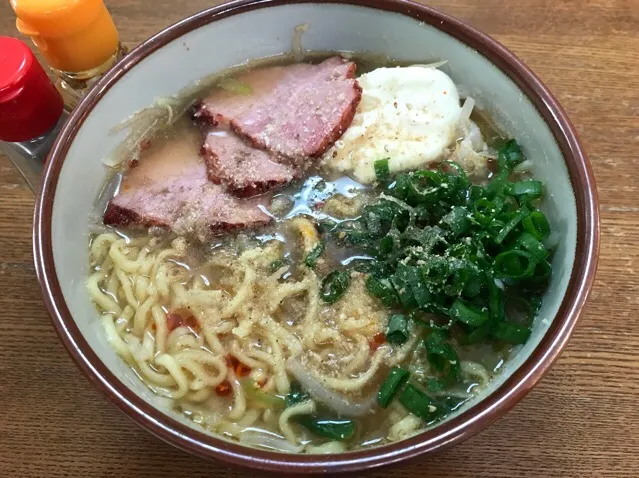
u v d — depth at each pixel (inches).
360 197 10.1
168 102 10.7
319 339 8.9
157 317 9.3
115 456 8.7
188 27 10.2
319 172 10.4
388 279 9.1
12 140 9.7
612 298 9.8
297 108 10.7
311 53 11.4
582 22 12.4
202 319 9.2
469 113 10.7
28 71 9.2
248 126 10.6
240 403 8.7
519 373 7.3
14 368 9.3
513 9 12.5
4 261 10.2
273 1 10.4
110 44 10.5
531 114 9.6
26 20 9.4
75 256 9.3
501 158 10.1
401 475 8.5
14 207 10.7
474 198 9.4
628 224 10.4
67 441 8.8
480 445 8.7
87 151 9.6
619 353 9.4
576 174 8.6
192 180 10.3
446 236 9.0
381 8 10.4
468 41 10.0
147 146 10.7
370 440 8.3
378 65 11.3
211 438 6.9
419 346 8.9
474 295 8.7
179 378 8.7
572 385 9.1
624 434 8.8
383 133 10.4
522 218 8.7
